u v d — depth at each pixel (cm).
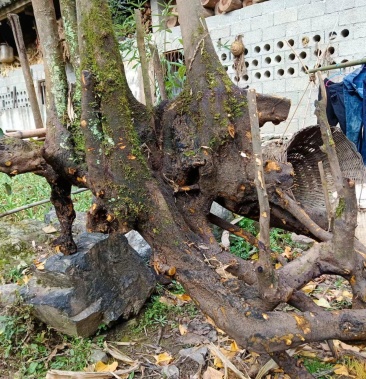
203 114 164
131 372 202
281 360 150
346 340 132
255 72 457
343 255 140
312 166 209
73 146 177
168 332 240
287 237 340
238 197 162
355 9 381
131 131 158
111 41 160
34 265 284
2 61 768
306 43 405
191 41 168
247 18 456
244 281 151
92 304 231
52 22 191
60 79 186
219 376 192
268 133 455
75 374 195
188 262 147
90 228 175
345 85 320
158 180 165
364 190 261
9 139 189
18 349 223
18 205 418
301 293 141
